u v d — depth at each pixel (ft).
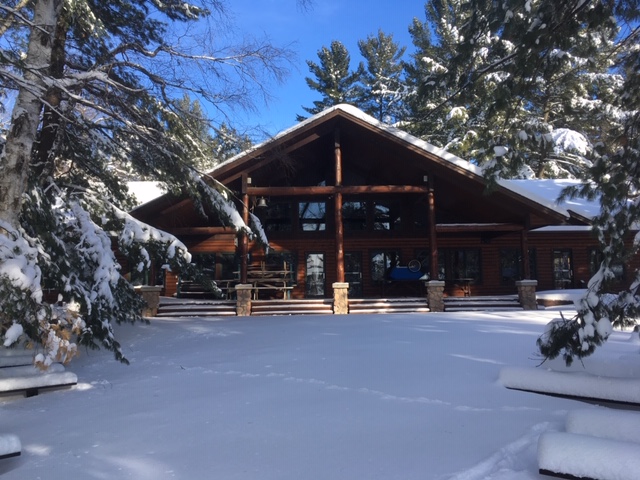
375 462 12.92
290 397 19.10
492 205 58.85
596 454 10.83
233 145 36.09
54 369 23.53
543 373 18.28
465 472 12.02
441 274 68.49
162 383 22.67
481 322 38.47
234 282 61.52
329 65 127.85
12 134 25.63
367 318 43.24
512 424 15.34
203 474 12.71
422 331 33.58
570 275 69.41
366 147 58.49
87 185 39.81
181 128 35.01
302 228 67.82
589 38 20.54
